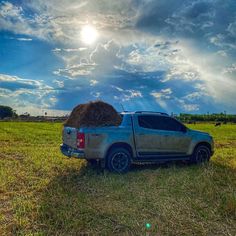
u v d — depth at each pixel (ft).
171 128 25.77
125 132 23.58
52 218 14.12
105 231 12.75
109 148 23.06
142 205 15.69
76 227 13.07
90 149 22.40
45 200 16.44
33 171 24.13
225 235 12.65
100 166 25.00
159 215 14.42
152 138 24.63
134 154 24.06
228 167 25.22
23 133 66.28
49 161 28.09
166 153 25.31
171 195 17.26
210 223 13.74
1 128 87.71
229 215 14.65
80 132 22.40
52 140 50.29
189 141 26.30
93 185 19.34
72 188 18.63
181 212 14.85
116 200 16.61
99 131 22.71
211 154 27.53
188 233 12.72
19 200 16.38
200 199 16.66
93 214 14.55
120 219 13.93
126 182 20.07
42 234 12.37
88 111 23.02
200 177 20.59
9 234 12.53
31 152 33.96
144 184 19.49
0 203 16.38
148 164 27.22
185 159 26.27
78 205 15.58
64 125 25.70
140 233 12.71
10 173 22.93
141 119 24.63
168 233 12.69
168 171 23.40
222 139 59.31
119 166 23.12
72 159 28.96
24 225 13.32
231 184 19.49
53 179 21.11
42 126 103.96
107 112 23.54
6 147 39.32
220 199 16.49
